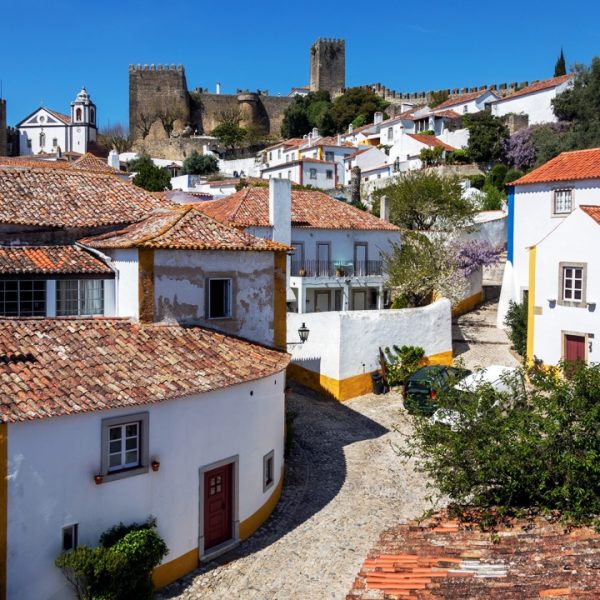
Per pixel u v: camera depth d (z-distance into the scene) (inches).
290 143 3383.4
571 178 1187.3
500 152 2442.2
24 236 733.3
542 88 2667.3
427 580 347.3
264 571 552.1
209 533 585.6
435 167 2412.6
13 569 461.4
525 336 1150.3
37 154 3526.1
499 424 469.4
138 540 493.0
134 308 647.1
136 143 4082.2
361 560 559.2
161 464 539.8
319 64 4702.3
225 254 695.1
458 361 612.7
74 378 518.6
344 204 1499.8
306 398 1025.5
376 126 3272.6
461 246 1487.5
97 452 501.7
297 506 676.1
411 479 736.3
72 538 491.2
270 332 741.3
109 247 683.4
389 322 1079.6
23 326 569.9
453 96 3880.4
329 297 1384.1
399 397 1034.7
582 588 311.6
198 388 556.1
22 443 464.1
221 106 4530.0
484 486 461.4
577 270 1008.9
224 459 592.4
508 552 371.2
